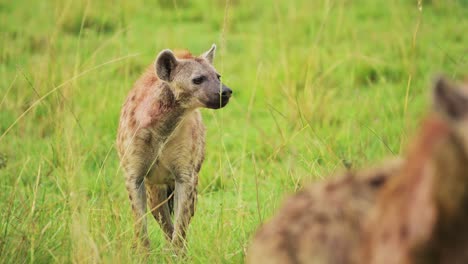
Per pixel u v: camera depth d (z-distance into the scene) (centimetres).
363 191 487
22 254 838
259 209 869
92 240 805
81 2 1980
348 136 1209
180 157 1023
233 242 885
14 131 1316
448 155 406
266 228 505
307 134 1157
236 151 1266
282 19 1927
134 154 1013
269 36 1834
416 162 434
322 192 497
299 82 1519
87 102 1409
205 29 2000
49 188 1059
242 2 2167
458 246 416
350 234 472
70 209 903
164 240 1027
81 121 1318
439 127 414
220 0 2156
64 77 1423
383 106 1337
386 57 1675
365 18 1978
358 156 1098
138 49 1747
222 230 884
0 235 867
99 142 1252
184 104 1018
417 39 1683
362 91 1509
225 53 1742
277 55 1664
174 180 1048
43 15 2027
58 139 1152
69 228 866
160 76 1018
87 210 903
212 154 1259
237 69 1691
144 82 1048
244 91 1548
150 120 1008
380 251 441
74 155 1088
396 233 436
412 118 1206
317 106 1370
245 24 2011
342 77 1564
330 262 469
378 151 1158
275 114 1379
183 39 1886
